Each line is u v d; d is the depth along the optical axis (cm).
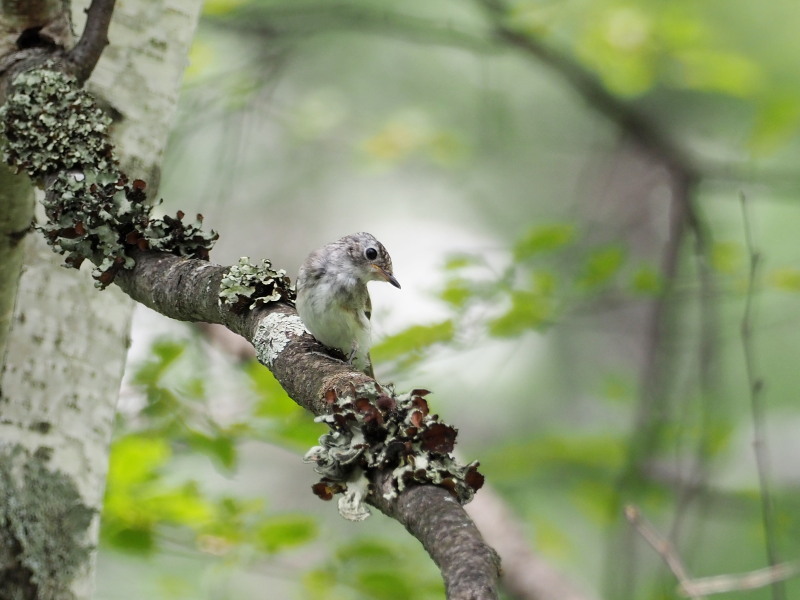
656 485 1321
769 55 1620
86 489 711
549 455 1327
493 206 1747
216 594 987
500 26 1411
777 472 1461
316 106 1412
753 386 920
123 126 747
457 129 1614
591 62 1430
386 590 993
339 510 413
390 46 1722
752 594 1411
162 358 951
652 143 1487
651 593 1132
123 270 619
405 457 414
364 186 1758
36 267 720
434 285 1084
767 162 1519
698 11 1592
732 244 1263
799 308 1614
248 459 1504
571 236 1072
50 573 679
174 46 780
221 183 1277
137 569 1082
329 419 435
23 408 700
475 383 1533
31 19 656
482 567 346
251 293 581
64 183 620
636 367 1620
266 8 1405
